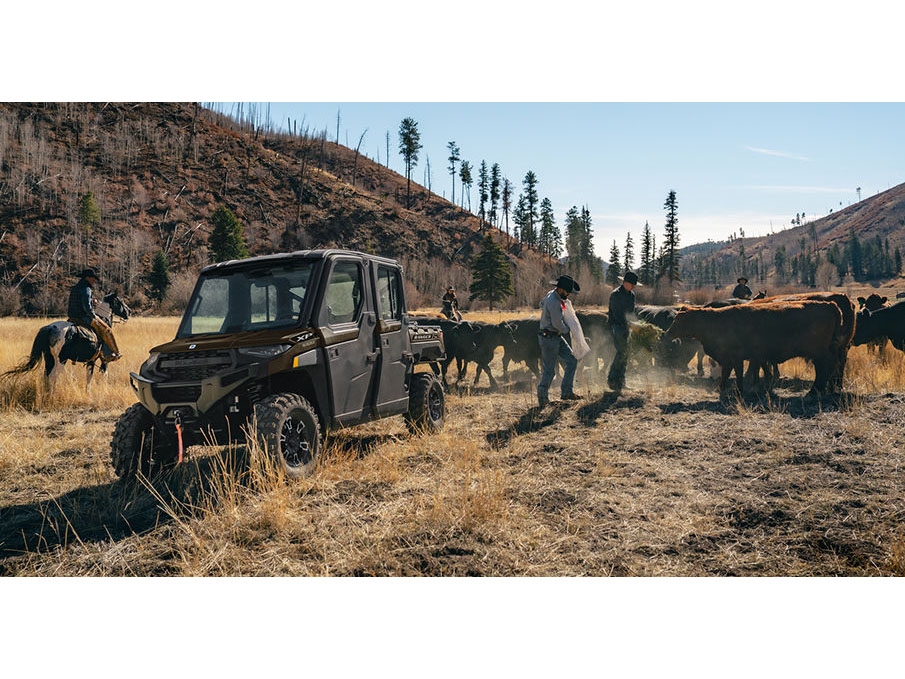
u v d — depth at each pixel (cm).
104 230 10744
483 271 8619
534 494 529
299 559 409
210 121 16400
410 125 16375
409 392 772
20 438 775
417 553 412
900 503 483
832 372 920
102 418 921
